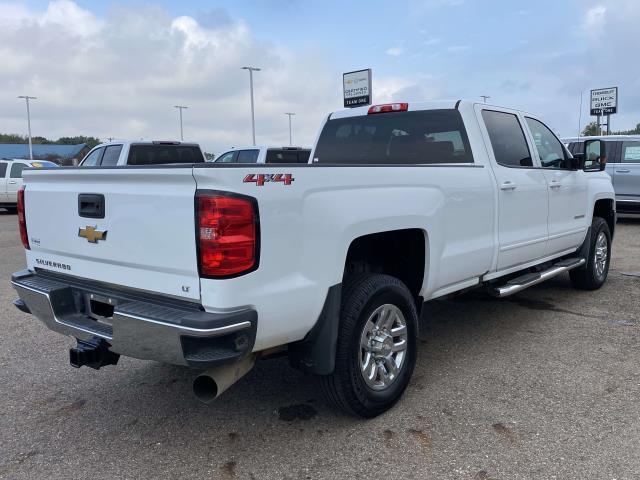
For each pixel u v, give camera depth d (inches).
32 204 145.3
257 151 599.2
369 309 134.5
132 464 122.6
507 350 188.7
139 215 116.0
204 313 107.3
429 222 150.0
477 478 114.3
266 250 110.6
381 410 141.6
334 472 118.0
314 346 126.7
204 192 104.7
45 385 165.3
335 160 214.2
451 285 169.0
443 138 186.2
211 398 114.2
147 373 173.9
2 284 304.8
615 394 152.3
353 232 127.8
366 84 1002.1
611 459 120.1
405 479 114.7
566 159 231.8
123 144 493.7
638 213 534.6
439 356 184.2
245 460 123.4
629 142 529.3
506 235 187.5
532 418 139.3
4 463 123.4
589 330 209.5
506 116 200.8
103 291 128.0
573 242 241.6
